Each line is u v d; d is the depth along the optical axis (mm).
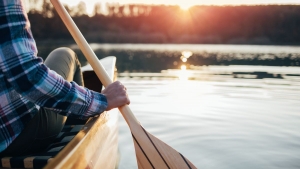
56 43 25578
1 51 923
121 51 18344
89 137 1203
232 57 13195
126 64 9680
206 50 21703
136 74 6789
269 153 2191
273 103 3742
